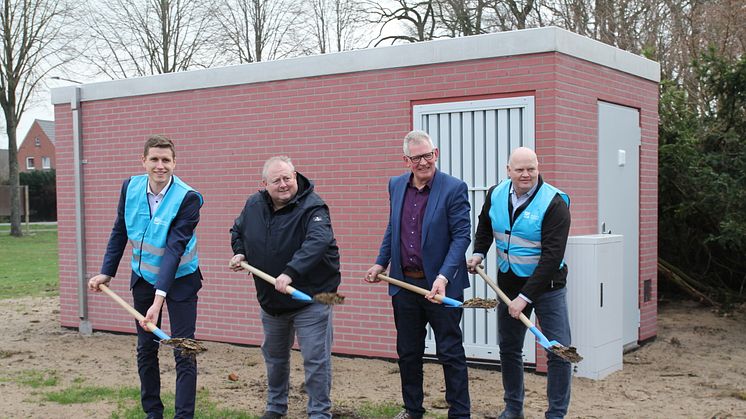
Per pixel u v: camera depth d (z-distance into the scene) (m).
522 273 4.78
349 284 7.37
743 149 9.09
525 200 4.72
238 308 8.05
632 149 7.66
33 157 65.25
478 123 6.68
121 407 5.55
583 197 6.73
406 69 7.00
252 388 6.16
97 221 8.93
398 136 7.05
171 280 4.54
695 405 5.53
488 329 6.79
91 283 4.82
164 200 4.67
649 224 8.05
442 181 4.76
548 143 6.31
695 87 12.91
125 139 8.73
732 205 8.76
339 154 7.38
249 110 7.91
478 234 5.10
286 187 4.58
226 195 8.10
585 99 6.76
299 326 4.71
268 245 4.65
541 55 6.32
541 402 5.62
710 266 10.40
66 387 6.25
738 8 12.60
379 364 7.05
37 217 44.97
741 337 8.18
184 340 4.33
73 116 8.97
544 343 4.34
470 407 5.16
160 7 24.97
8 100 28.36
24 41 27.31
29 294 12.76
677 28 14.88
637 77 7.77
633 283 7.63
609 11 16.20
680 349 7.62
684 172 9.23
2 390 6.12
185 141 8.34
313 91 7.51
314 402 4.73
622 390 5.96
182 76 8.30
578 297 6.32
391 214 4.93
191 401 4.62
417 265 4.78
